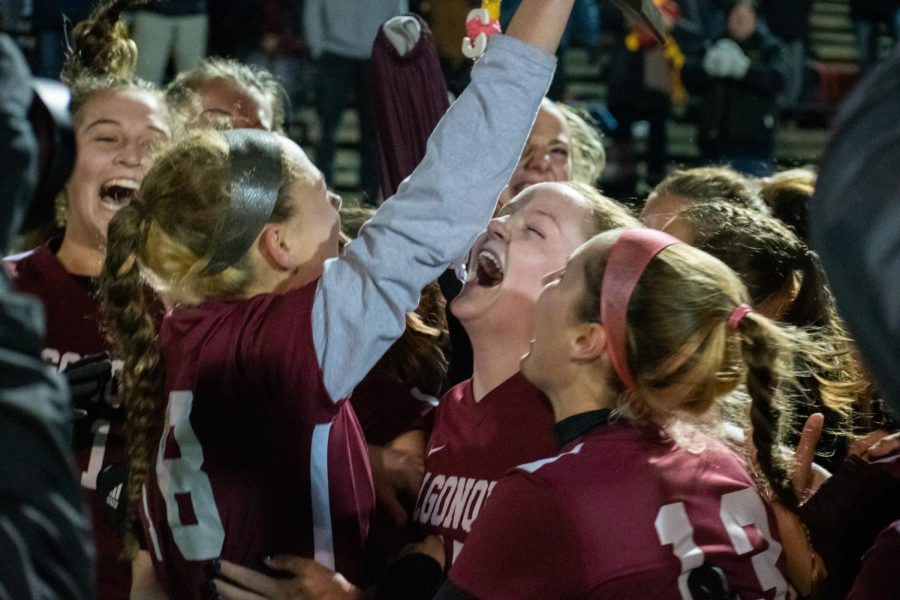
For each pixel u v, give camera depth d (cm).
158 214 265
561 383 262
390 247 248
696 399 251
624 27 1014
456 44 882
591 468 239
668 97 1014
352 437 279
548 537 234
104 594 335
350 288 250
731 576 238
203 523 261
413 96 374
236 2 953
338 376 252
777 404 259
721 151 959
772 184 467
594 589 231
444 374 364
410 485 319
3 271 173
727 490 247
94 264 380
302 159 276
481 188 248
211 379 260
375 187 909
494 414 299
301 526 262
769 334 254
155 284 284
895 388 146
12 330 165
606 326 252
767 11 1159
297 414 255
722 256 352
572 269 261
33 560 157
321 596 260
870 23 1223
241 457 260
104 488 317
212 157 266
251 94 473
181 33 909
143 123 392
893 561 236
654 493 238
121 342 281
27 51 863
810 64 1230
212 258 264
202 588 261
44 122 186
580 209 308
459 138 246
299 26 959
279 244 271
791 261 351
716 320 250
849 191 144
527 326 302
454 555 292
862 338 146
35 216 193
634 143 1107
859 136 145
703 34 1091
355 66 901
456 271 347
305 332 252
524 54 247
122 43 429
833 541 297
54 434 163
